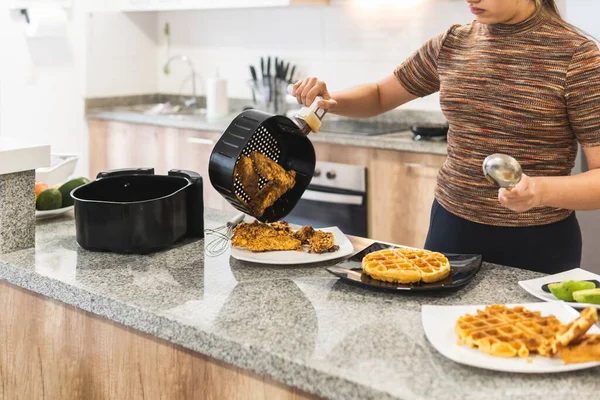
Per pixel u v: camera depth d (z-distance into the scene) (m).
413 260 1.48
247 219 2.23
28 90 4.18
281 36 4.21
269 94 4.13
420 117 3.72
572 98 1.64
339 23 3.94
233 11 4.43
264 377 1.22
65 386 1.59
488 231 1.80
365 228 3.32
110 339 1.47
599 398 1.00
